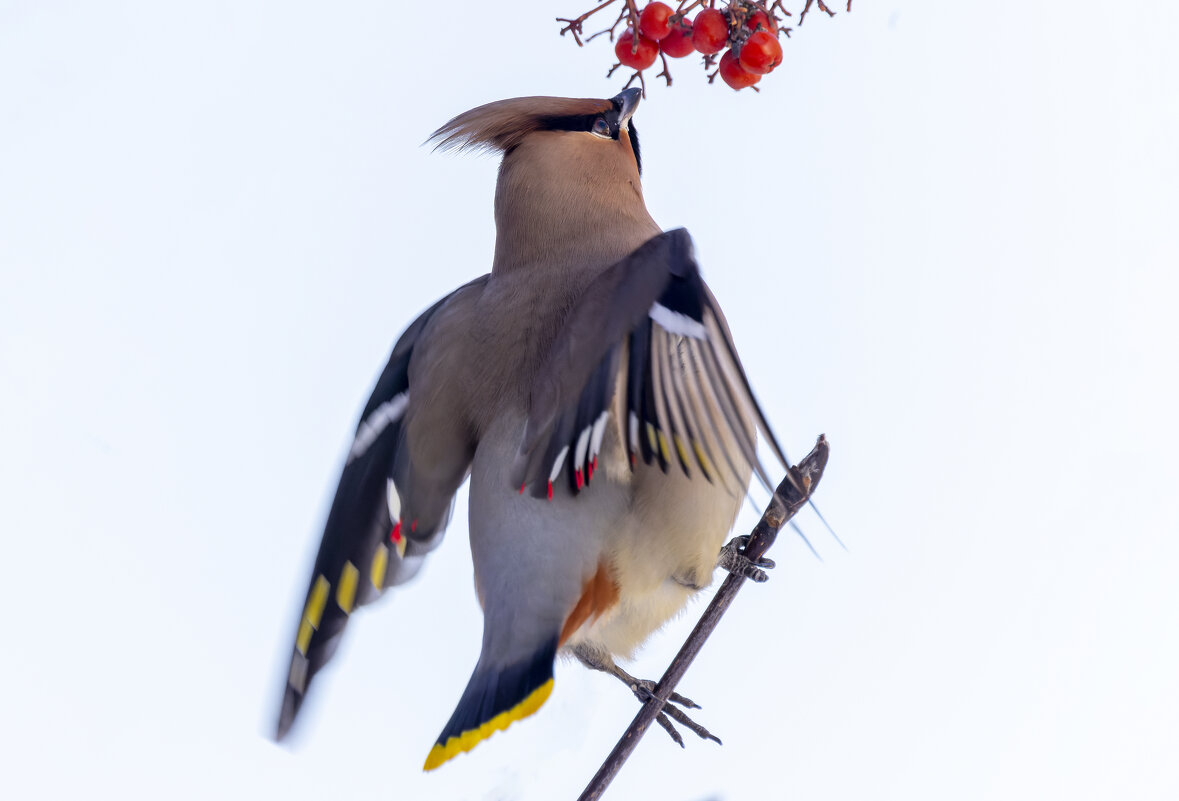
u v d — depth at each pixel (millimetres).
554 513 7414
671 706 8156
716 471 7113
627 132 8812
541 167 8391
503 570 7395
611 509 7469
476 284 8469
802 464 7305
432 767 6945
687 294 6789
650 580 7609
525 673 7156
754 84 7188
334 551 8031
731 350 6566
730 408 6516
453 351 7941
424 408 7887
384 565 7988
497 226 8484
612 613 7641
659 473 7469
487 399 7746
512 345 7797
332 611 7938
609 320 6852
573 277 7980
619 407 6781
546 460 6887
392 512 7875
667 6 7148
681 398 6680
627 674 8109
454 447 7820
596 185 8414
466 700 7145
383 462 8141
